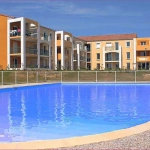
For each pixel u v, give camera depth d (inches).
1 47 1493.6
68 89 973.8
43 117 395.9
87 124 341.7
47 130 305.9
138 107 508.4
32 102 595.2
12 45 1536.7
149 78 1355.8
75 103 573.6
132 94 787.4
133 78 1363.2
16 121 363.3
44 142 203.0
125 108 494.0
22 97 702.5
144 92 852.6
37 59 1587.1
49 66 1736.0
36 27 1583.4
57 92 856.3
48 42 1734.7
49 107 510.9
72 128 316.8
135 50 2263.8
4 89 832.3
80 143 200.2
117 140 209.0
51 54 1860.2
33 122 355.6
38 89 965.8
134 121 365.7
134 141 205.8
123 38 2333.9
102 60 2400.3
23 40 1459.2
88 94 790.5
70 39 2023.9
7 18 1504.7
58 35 1940.2
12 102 594.9
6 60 1501.0
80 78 1373.0
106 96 728.3
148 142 202.7
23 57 1460.4
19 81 1230.9
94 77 1384.1
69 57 2030.0
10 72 1283.2
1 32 1493.6
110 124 343.3
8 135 281.4
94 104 555.8
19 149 185.2
